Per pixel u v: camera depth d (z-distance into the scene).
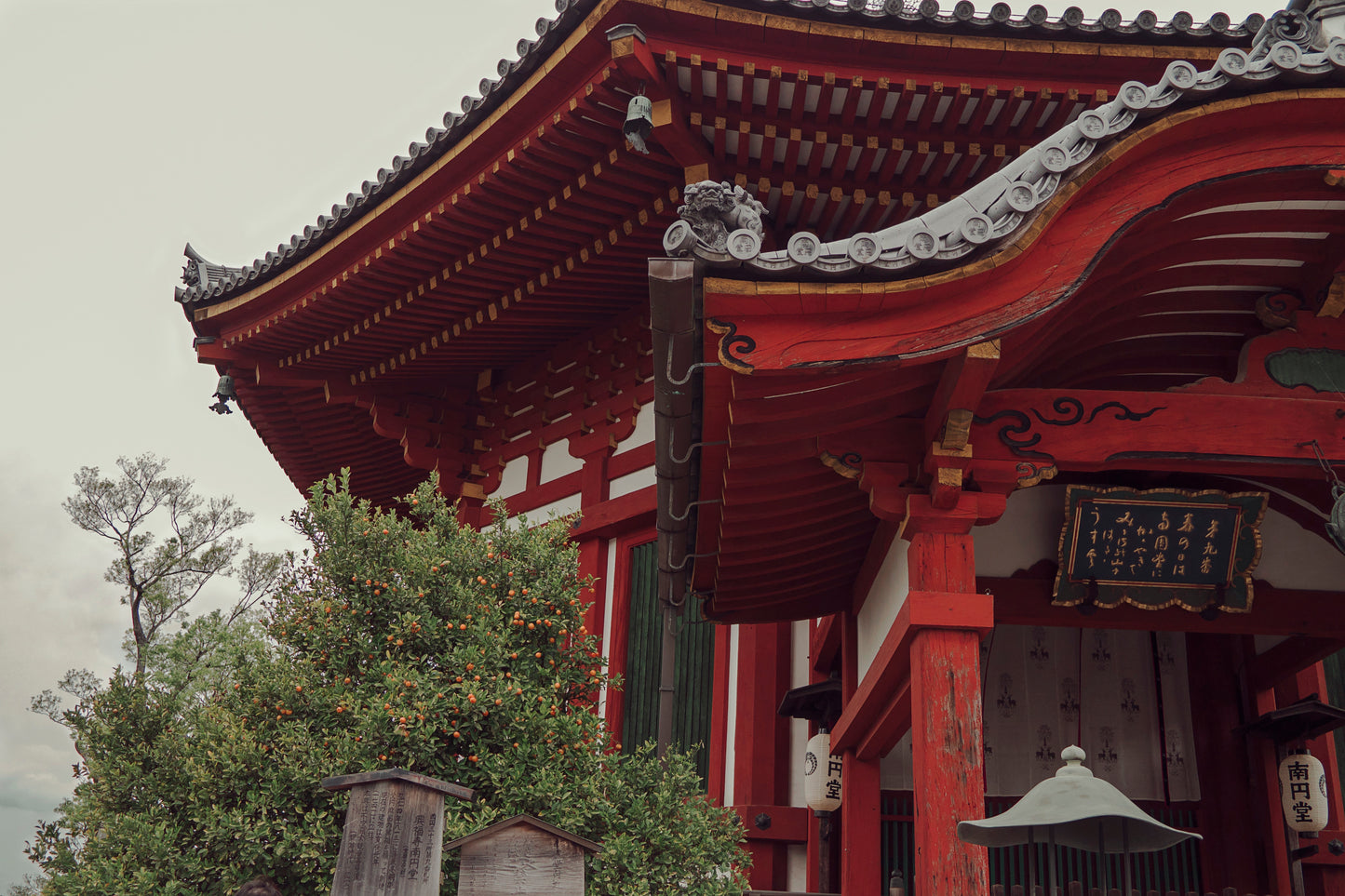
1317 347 7.73
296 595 8.57
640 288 14.77
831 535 9.41
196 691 12.59
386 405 17.27
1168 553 8.94
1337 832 13.66
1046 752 12.55
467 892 5.61
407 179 13.05
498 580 8.88
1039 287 6.41
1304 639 11.36
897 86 10.56
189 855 7.07
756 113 11.11
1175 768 12.43
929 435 7.29
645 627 14.78
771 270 6.12
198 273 16.67
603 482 15.41
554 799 7.46
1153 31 10.45
